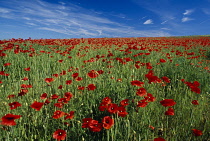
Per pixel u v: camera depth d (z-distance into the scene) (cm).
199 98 346
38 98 340
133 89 379
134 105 296
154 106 315
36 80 437
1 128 236
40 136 243
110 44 1208
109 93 360
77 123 254
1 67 540
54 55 784
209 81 456
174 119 281
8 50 729
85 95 363
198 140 237
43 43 1119
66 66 618
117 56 832
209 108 317
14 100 320
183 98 351
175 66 584
